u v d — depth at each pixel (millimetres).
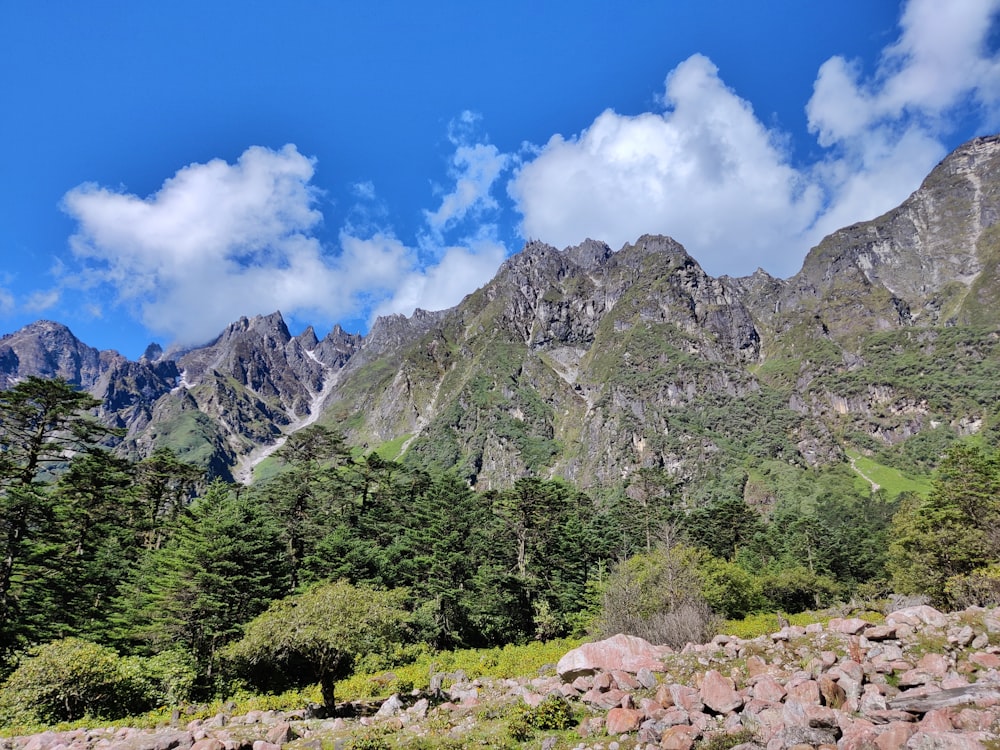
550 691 12961
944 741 7570
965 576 29547
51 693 19000
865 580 74562
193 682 25906
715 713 10523
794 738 8688
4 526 32625
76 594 35719
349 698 20203
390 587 46875
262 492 54812
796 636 13039
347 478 59125
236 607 34719
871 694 9820
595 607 43844
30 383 32562
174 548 39719
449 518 49500
